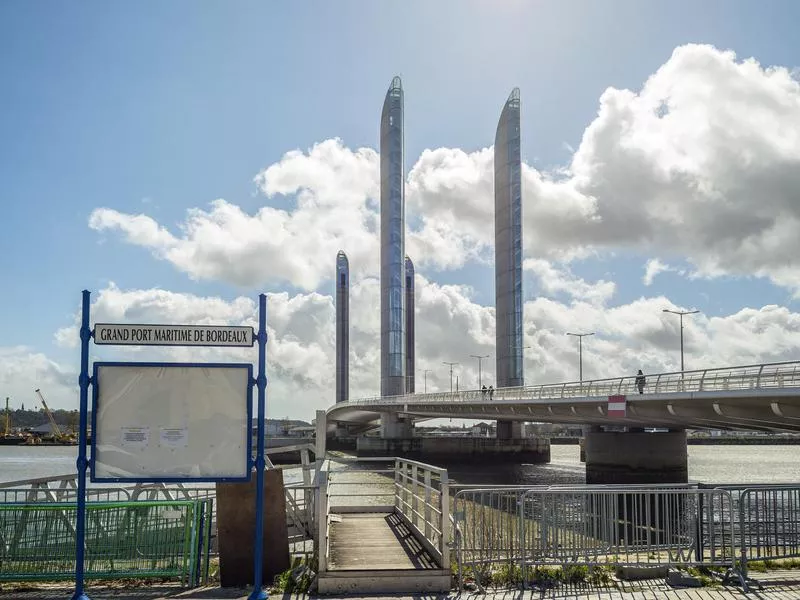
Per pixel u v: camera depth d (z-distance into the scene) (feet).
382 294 477.77
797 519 50.55
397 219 476.13
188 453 39.68
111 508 44.80
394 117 485.97
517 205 446.60
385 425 465.47
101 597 40.81
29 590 42.32
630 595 41.04
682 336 309.83
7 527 44.45
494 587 43.32
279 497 46.70
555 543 46.50
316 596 41.01
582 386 214.69
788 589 42.32
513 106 454.81
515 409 262.47
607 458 264.11
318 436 52.80
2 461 489.67
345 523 61.67
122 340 39.06
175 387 39.99
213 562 52.44
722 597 40.47
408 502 62.39
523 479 332.19
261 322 40.47
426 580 42.34
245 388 40.34
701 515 48.19
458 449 455.63
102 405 39.52
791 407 131.44
